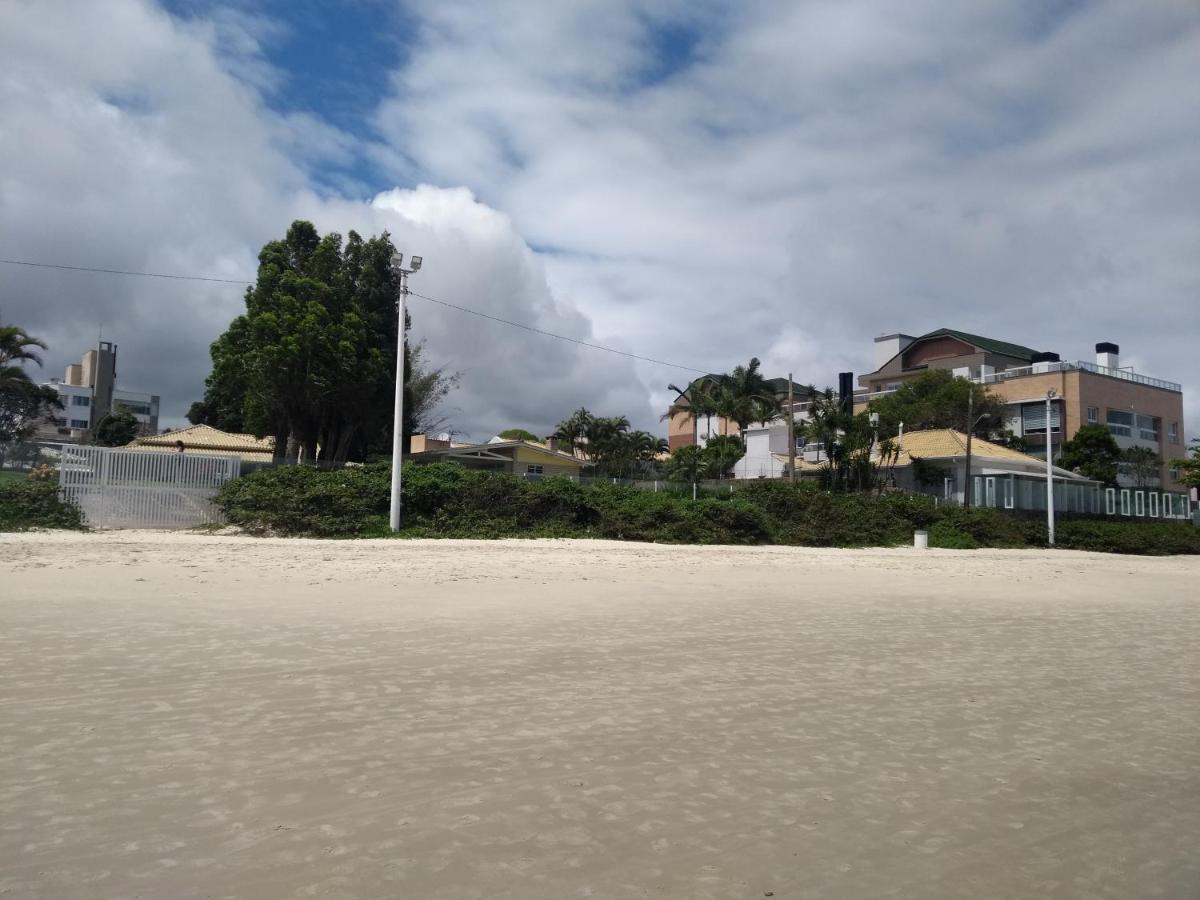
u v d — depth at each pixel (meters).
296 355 40.47
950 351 90.62
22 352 51.91
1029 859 4.68
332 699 7.45
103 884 3.93
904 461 57.25
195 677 8.02
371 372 43.53
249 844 4.44
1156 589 22.81
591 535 34.44
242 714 6.86
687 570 22.62
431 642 10.35
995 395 75.06
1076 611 16.70
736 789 5.62
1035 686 9.28
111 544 22.16
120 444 76.81
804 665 9.95
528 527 34.03
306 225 45.88
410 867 4.24
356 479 31.83
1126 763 6.53
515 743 6.40
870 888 4.24
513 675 8.73
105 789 5.13
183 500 28.88
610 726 6.99
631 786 5.58
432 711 7.21
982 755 6.63
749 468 68.44
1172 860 4.73
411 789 5.34
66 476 26.89
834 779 5.91
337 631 10.84
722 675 9.19
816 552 33.88
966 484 48.31
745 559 27.98
